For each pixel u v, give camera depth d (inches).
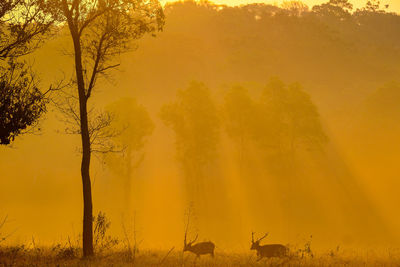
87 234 1664.6
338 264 1609.3
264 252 1668.3
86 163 1724.9
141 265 1489.9
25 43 1710.1
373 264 1627.7
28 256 1606.8
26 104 1562.5
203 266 1519.4
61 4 1707.7
